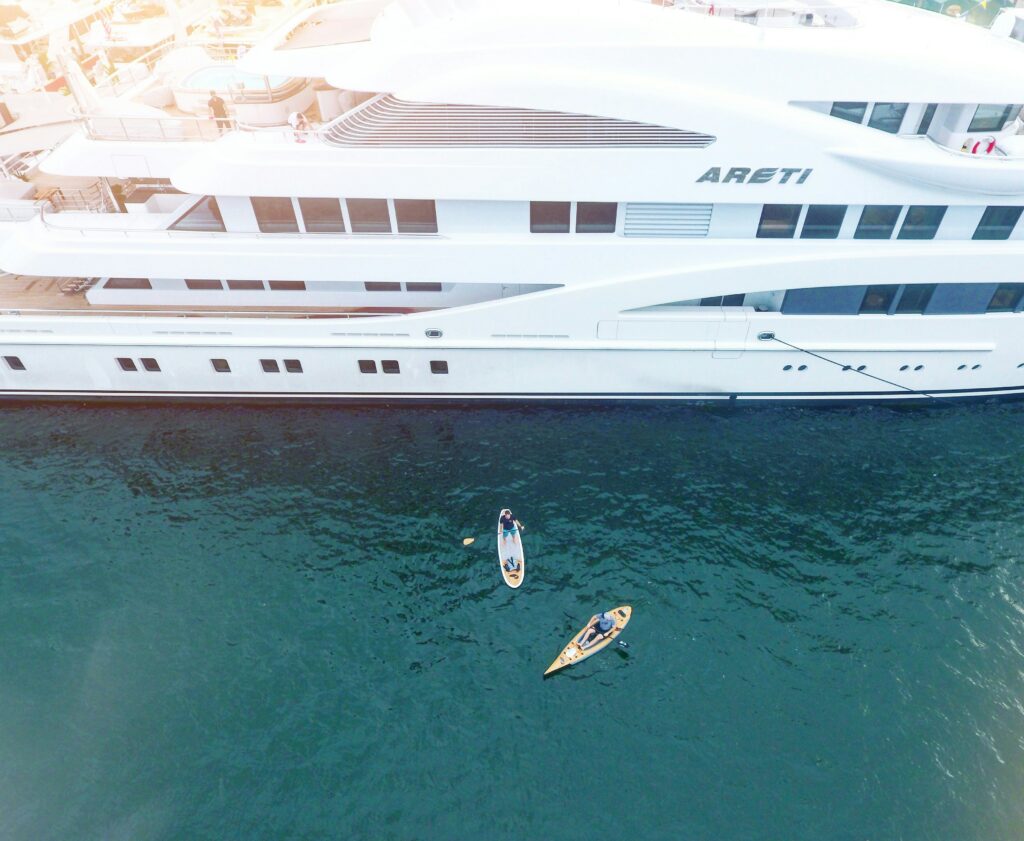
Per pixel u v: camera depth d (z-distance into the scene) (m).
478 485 21.56
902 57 17.30
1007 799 15.28
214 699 16.94
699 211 19.20
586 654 17.66
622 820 15.12
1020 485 21.42
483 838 14.90
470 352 21.72
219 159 18.50
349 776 15.73
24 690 17.06
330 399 23.52
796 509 20.84
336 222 19.89
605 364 22.00
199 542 20.16
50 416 23.55
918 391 23.08
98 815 15.12
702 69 17.30
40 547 19.98
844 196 18.67
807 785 15.55
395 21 19.17
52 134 25.16
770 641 17.91
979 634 18.02
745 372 22.31
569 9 17.73
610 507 20.95
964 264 19.77
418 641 18.03
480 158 18.14
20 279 23.47
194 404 23.86
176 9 29.27
